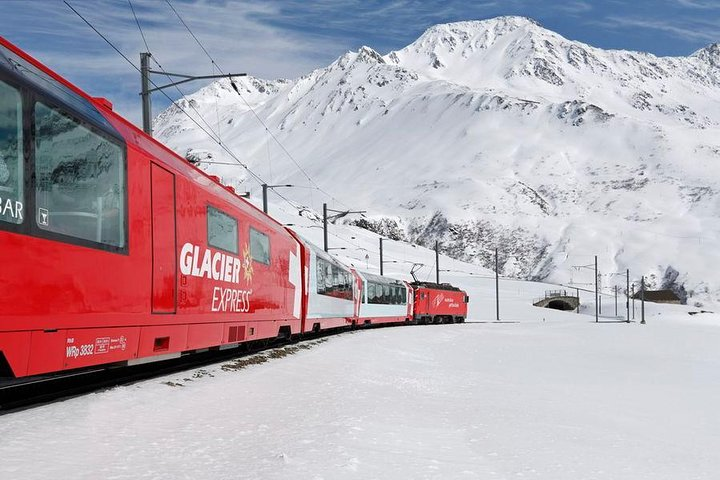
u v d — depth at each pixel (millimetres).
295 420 9031
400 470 6770
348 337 31188
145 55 17828
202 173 13445
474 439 9266
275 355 18438
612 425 12406
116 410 8219
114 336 9133
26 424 6949
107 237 8922
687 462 9211
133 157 9828
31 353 7277
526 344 39656
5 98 6984
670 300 174000
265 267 17953
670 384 22203
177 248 11391
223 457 6543
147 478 5523
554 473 7492
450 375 19547
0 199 6801
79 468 5590
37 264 7355
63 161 7957
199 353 17922
